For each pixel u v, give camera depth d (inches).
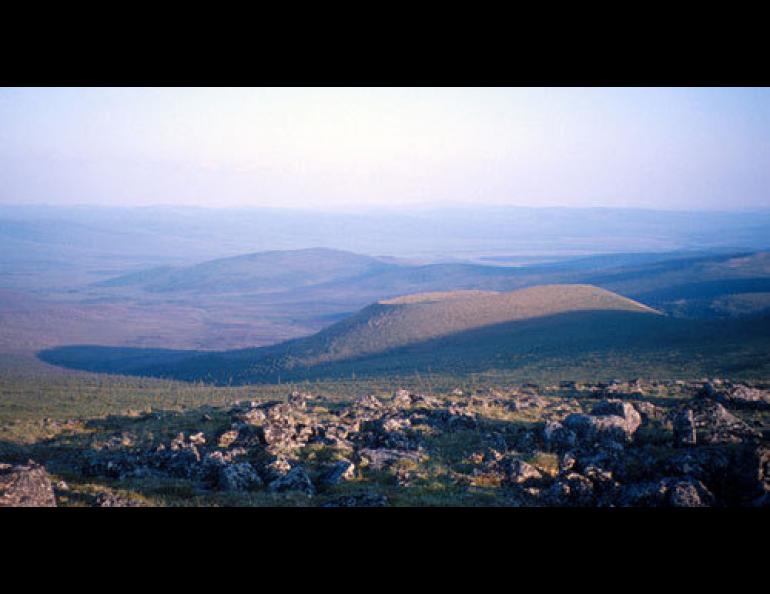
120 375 6707.7
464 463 928.3
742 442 901.8
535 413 1325.0
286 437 1077.8
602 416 1049.5
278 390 3275.1
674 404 1397.6
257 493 792.3
